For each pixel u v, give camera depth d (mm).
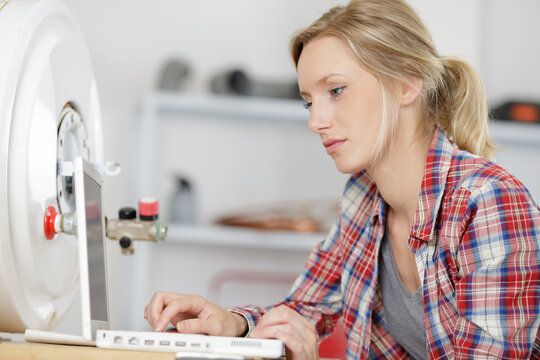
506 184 973
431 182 1071
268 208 2760
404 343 1241
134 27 2824
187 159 2797
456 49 2771
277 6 2896
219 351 844
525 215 959
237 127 2834
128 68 2807
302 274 1360
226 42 2873
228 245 2773
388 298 1232
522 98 2947
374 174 1141
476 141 1168
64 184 1065
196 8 2863
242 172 2826
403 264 1194
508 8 2994
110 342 850
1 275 903
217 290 2723
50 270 1024
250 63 2879
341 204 1315
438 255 1050
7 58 911
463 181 1022
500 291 942
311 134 2865
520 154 2914
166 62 2695
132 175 2662
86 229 854
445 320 1047
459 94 1174
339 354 2078
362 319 1220
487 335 943
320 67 1082
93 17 2801
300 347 1002
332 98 1093
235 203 2814
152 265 2730
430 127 1132
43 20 1027
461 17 2779
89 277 854
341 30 1080
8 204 914
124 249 1093
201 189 2801
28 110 949
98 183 994
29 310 985
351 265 1262
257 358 841
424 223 1062
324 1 2875
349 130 1080
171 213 2566
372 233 1232
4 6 973
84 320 840
